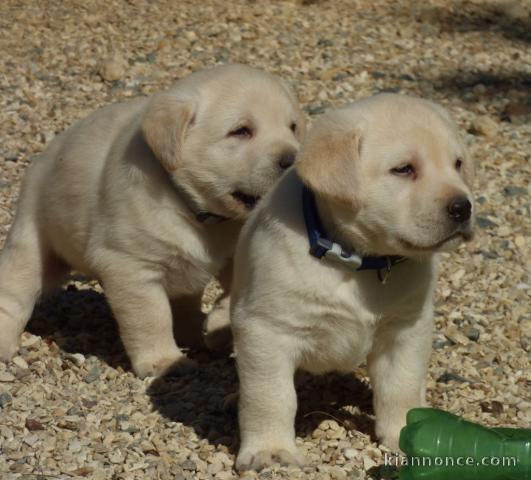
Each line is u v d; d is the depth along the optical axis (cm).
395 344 522
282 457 501
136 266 632
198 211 628
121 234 629
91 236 648
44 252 692
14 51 1116
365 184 491
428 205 482
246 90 636
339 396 605
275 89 646
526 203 883
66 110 998
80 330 718
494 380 629
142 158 625
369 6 1309
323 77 1092
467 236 489
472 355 662
